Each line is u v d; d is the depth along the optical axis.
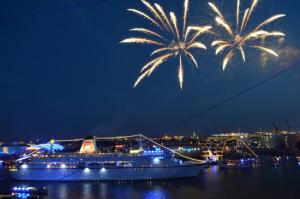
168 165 173.62
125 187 151.25
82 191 141.12
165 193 134.50
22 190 133.88
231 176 190.25
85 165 175.75
